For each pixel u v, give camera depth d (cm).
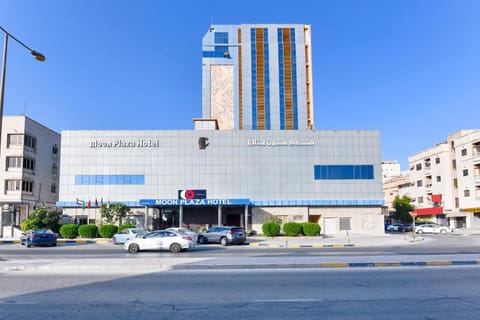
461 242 3088
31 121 5547
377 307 769
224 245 2900
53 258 1794
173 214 4806
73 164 4597
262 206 4566
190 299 861
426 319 679
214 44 9831
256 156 4659
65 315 732
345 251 2183
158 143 4669
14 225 4597
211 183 4609
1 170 5225
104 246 2873
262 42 9869
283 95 9575
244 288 984
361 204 4541
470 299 834
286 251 2214
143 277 1185
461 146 6341
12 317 721
